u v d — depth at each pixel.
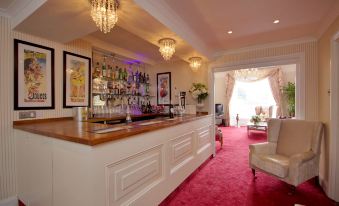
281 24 2.64
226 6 2.14
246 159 3.77
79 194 1.36
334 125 2.24
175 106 3.94
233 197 2.28
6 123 2.07
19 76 2.16
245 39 3.25
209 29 2.80
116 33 2.91
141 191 1.77
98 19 1.56
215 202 2.17
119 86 3.85
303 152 2.41
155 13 1.92
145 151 1.82
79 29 2.12
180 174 2.49
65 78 2.65
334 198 2.18
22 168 2.04
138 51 3.91
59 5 1.62
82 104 2.89
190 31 2.79
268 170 2.47
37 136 1.78
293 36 3.12
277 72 7.65
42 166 1.73
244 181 2.73
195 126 3.06
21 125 2.10
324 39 2.68
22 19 1.90
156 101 4.70
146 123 2.27
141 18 1.92
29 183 1.94
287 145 2.77
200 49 3.23
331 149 2.25
